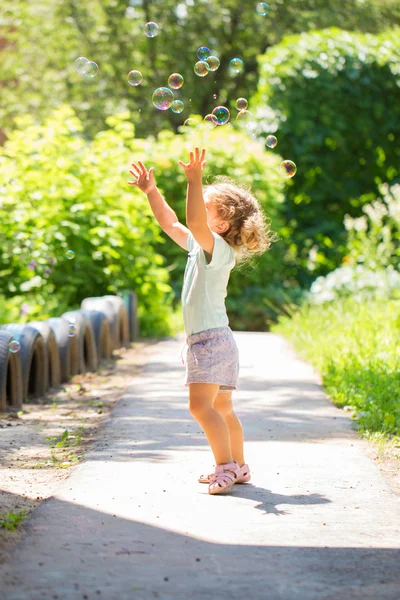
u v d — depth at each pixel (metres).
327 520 3.89
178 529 3.71
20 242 10.81
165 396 7.15
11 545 3.46
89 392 7.56
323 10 24.38
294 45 17.05
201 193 4.21
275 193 15.48
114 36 25.03
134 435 5.64
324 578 3.19
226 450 4.35
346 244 16.80
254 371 8.64
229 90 25.53
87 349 8.86
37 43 25.67
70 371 8.44
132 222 11.95
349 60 16.97
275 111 16.75
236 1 24.41
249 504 4.11
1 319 9.70
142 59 25.44
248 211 4.48
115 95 25.25
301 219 17.34
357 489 4.43
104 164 11.82
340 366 8.05
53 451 5.25
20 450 5.29
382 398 6.54
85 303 10.06
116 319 10.34
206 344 4.37
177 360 9.49
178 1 24.66
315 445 5.45
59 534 3.61
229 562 3.33
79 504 4.04
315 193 17.17
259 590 3.06
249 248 4.52
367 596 3.03
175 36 24.77
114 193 11.60
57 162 11.11
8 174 11.18
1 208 11.12
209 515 3.92
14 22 25.38
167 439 5.52
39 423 6.18
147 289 12.24
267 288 15.58
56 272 11.02
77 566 3.25
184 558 3.36
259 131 16.77
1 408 6.51
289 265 17.19
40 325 7.62
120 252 11.68
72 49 25.55
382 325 9.57
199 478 4.50
